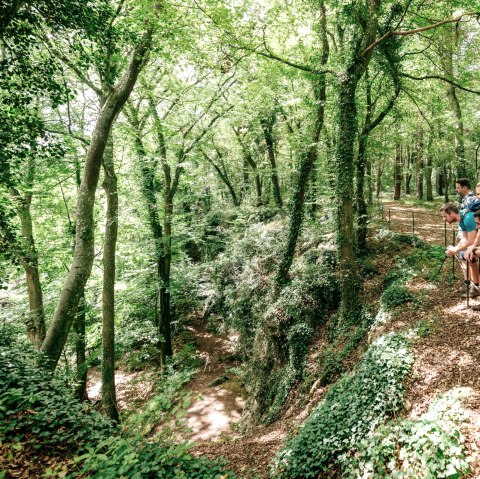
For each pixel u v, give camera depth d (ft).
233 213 87.35
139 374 64.80
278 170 72.08
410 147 93.86
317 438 21.02
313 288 43.65
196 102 50.83
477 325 22.39
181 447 15.43
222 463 17.08
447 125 49.06
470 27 55.57
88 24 23.93
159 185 65.57
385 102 47.32
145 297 68.49
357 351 31.81
